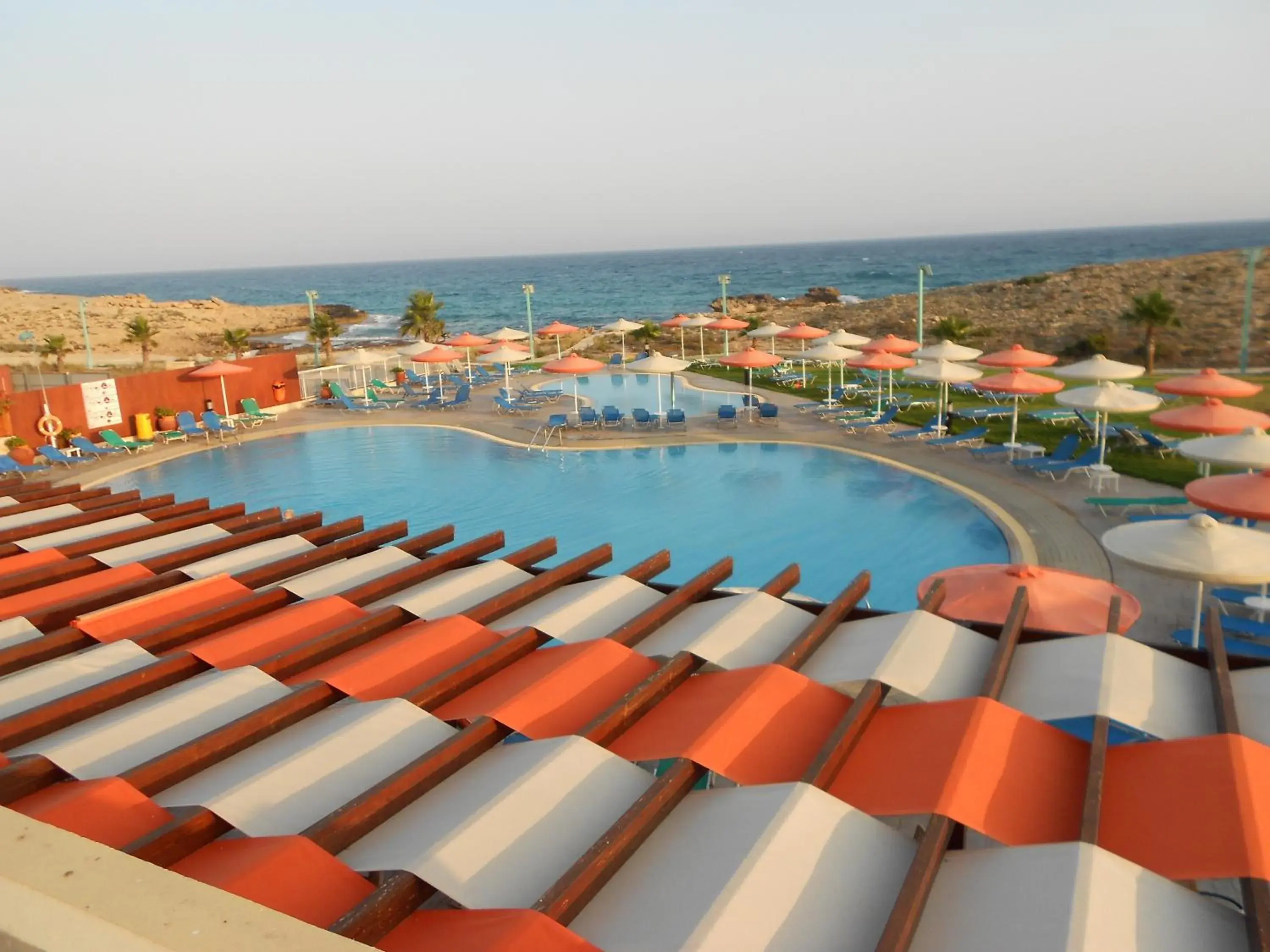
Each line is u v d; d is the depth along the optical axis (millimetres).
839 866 3252
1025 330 41531
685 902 3051
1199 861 3287
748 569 14492
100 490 9844
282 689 4801
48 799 3760
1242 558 7402
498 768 4008
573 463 22125
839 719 4473
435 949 2787
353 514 18344
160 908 1441
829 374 33281
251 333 85875
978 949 2855
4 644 5684
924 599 6207
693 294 119125
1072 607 7594
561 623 5824
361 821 3502
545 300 117562
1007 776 3824
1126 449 19891
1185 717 4449
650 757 4066
